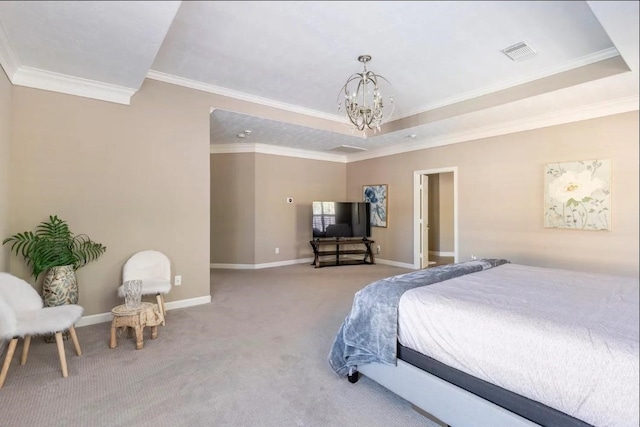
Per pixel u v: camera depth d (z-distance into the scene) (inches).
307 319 133.1
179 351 102.8
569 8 90.7
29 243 113.0
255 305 152.0
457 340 64.2
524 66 127.8
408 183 239.3
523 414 54.7
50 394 78.4
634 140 138.8
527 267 115.0
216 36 107.1
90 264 126.5
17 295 87.4
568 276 97.5
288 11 92.9
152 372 89.5
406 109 182.1
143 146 137.7
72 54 100.9
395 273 225.8
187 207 149.4
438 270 102.7
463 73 134.8
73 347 105.2
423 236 239.9
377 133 210.2
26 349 93.4
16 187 113.1
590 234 151.4
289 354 101.2
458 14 93.9
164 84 142.3
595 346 49.1
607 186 145.3
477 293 76.9
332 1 88.1
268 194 252.8
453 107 165.9
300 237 270.4
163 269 134.0
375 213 265.7
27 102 114.6
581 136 153.3
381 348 76.2
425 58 121.6
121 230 133.0
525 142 172.7
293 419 70.2
